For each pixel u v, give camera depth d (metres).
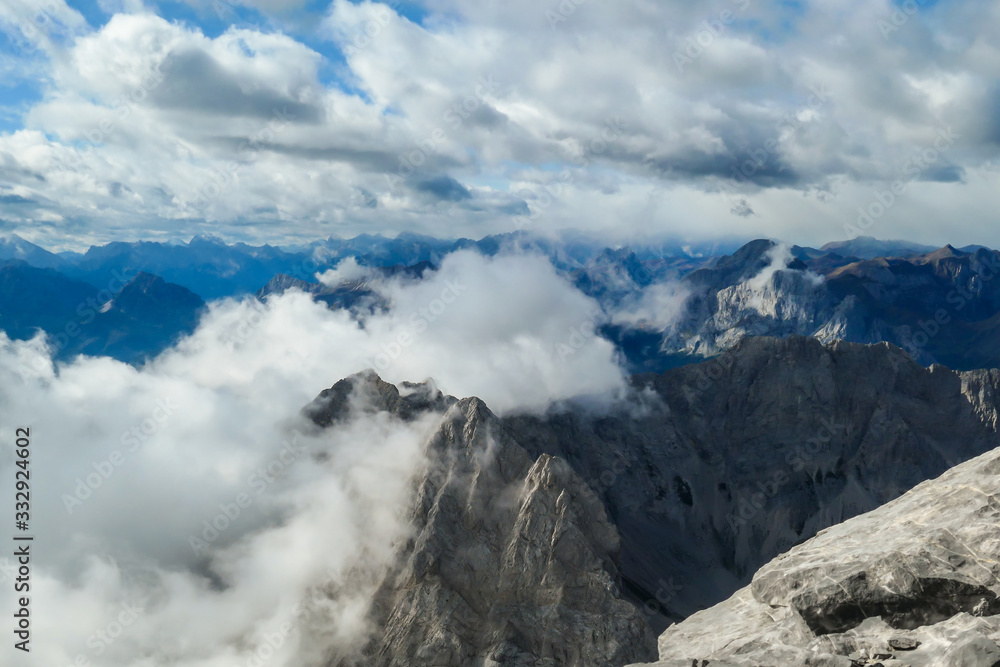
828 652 28.77
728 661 30.69
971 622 27.11
